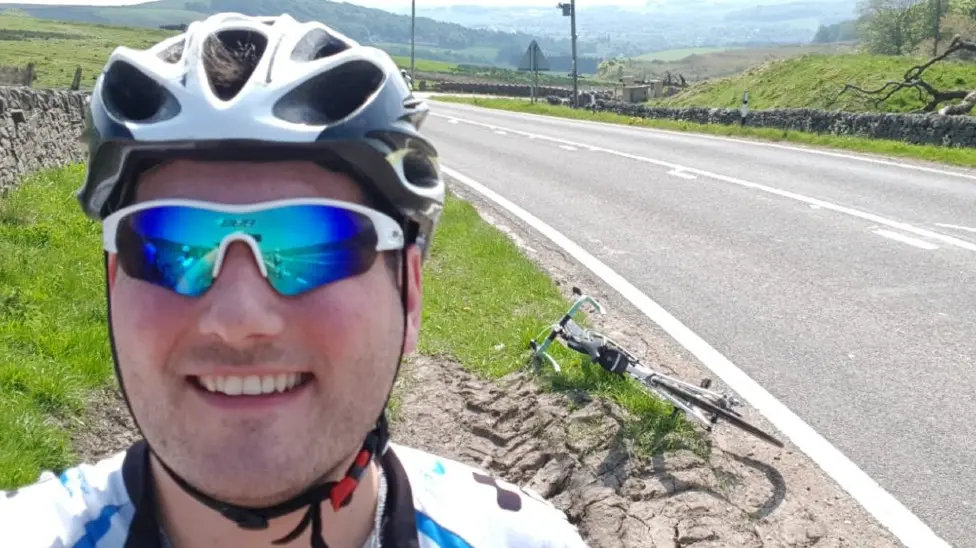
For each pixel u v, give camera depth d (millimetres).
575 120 9883
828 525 1219
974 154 5039
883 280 2520
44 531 436
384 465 486
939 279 2527
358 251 414
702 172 4812
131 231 404
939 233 3123
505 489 525
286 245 399
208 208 397
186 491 404
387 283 434
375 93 428
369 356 419
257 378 397
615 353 1525
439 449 1399
